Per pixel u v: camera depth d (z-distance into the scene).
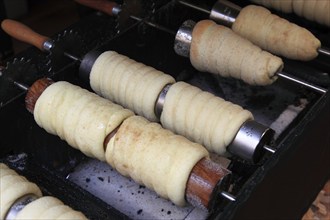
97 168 0.72
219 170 0.53
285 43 0.74
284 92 0.83
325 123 0.61
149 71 0.66
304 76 0.80
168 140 0.55
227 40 0.71
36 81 0.64
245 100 0.83
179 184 0.53
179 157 0.53
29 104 0.62
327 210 0.65
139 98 0.64
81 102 0.60
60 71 0.69
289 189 0.57
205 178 0.52
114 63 0.67
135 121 0.58
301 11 0.80
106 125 0.58
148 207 0.67
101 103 0.60
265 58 0.68
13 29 0.72
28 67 0.65
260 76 0.68
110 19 0.78
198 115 0.61
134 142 0.56
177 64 0.85
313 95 0.80
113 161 0.57
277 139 0.72
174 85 0.64
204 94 0.63
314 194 0.65
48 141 0.68
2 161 0.64
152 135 0.56
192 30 0.73
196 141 0.62
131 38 0.74
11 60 0.67
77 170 0.72
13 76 0.64
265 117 0.80
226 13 0.79
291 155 0.54
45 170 0.63
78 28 0.76
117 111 0.59
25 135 0.65
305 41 0.72
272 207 0.54
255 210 0.51
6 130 0.63
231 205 0.49
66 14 1.23
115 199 0.68
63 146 0.70
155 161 0.54
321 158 0.63
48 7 1.25
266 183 0.51
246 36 0.77
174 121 0.62
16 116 0.63
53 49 0.68
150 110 0.64
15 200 0.52
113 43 0.71
